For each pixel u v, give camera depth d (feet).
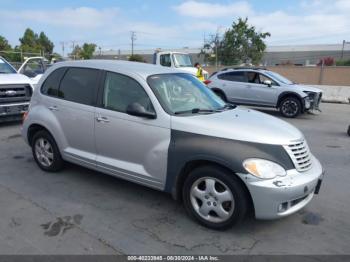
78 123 15.85
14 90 28.40
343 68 108.37
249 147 11.74
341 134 30.09
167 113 13.28
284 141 12.05
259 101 41.63
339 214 14.10
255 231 12.53
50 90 17.43
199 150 12.14
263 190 11.24
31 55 104.01
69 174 17.80
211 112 14.21
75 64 16.79
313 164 13.06
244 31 138.21
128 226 12.68
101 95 15.23
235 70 44.06
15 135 26.40
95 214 13.56
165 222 13.02
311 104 39.40
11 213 13.51
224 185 11.96
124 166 14.46
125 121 14.12
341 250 11.51
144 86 14.05
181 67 55.67
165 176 13.26
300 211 14.24
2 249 11.07
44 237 11.82
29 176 17.51
